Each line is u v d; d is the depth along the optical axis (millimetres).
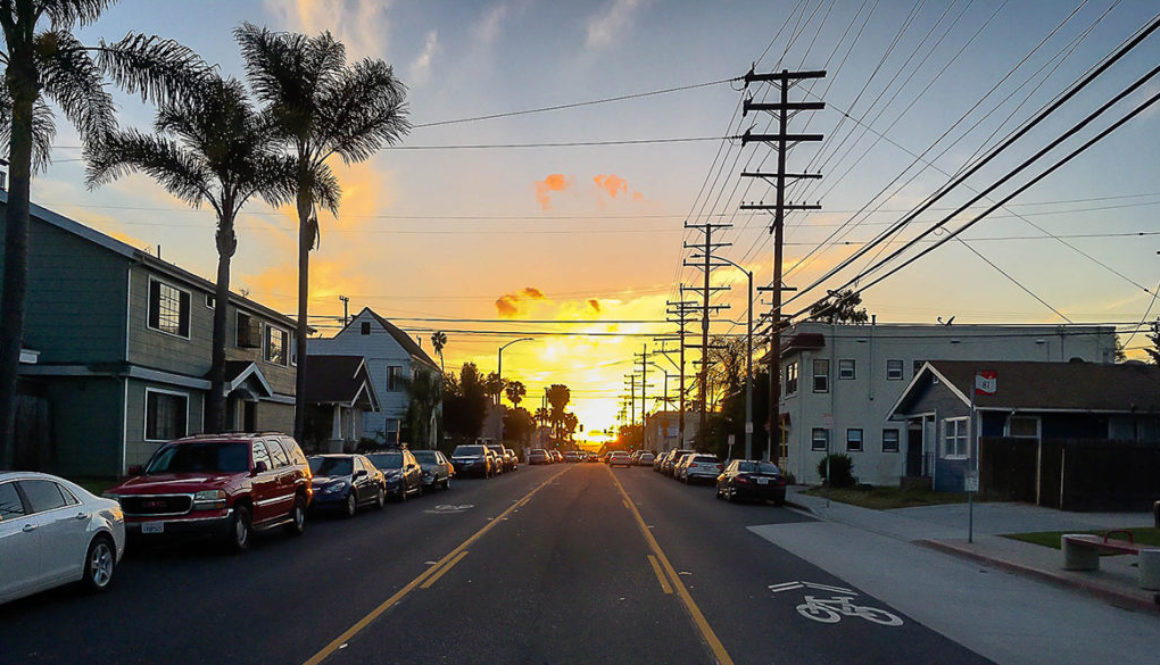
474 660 8125
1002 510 24328
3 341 16656
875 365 45469
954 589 12789
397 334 66312
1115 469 23859
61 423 25016
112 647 8547
